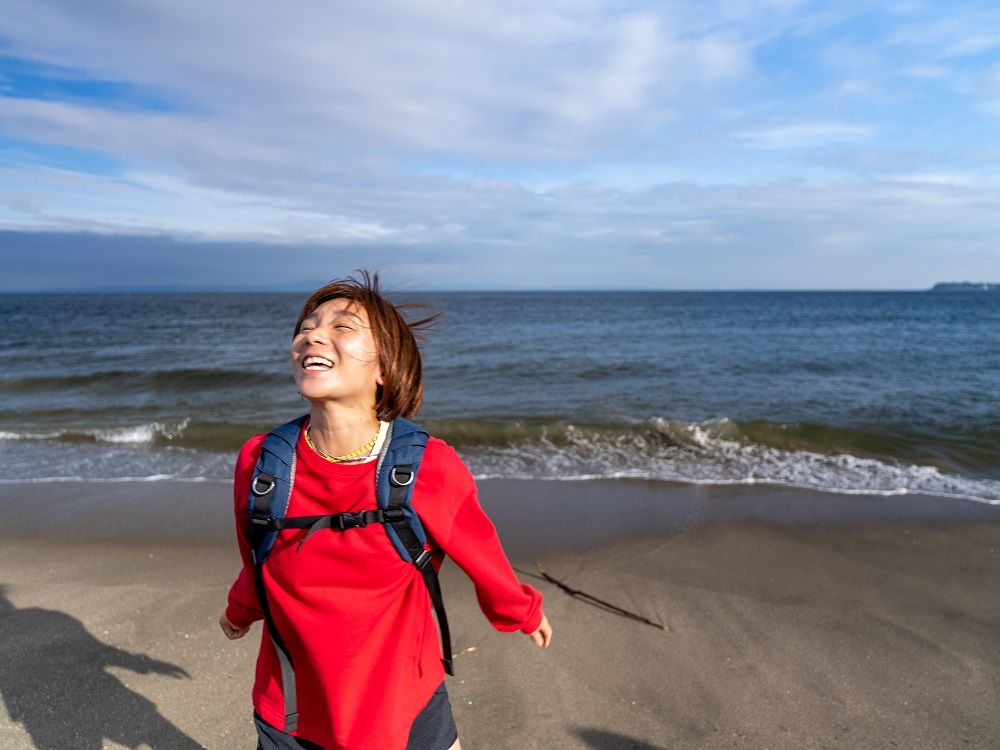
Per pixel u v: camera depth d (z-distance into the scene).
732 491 6.54
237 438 8.98
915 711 2.92
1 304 82.38
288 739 1.45
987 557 4.82
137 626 3.55
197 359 20.25
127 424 9.90
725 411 11.20
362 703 1.37
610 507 6.04
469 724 2.80
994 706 2.95
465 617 3.75
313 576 1.34
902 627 3.72
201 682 3.03
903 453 8.12
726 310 64.81
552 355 21.23
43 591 4.02
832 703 2.98
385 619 1.38
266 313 56.69
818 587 4.28
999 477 7.08
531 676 3.16
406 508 1.32
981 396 12.38
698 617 3.83
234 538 5.11
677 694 3.04
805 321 43.53
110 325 38.75
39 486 6.61
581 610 3.91
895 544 5.08
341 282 1.51
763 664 3.31
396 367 1.39
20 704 2.82
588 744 2.68
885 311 61.19
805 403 11.88
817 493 6.45
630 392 13.48
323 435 1.39
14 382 14.26
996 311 60.25
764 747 2.68
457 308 71.12
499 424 9.10
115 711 2.80
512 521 5.67
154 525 5.41
